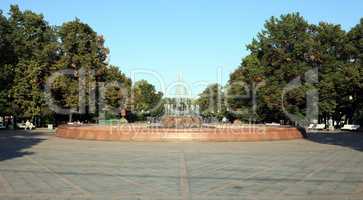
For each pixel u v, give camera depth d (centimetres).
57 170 1730
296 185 1411
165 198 1191
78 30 6216
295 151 2669
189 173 1672
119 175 1606
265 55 6222
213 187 1364
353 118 7631
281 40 6150
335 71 5956
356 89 5506
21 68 5728
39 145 3034
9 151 2556
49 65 6059
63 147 2872
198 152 2545
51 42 6219
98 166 1866
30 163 1961
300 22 6172
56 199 1161
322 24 6184
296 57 6131
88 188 1329
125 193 1255
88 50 6241
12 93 5688
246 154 2442
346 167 1883
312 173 1691
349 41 5978
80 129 3762
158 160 2109
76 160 2094
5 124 6700
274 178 1556
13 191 1266
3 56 4969
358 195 1247
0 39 4866
